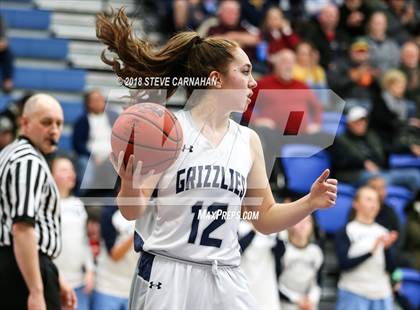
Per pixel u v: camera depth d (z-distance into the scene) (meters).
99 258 7.18
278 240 7.29
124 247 7.05
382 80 12.27
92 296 7.19
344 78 12.02
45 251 4.83
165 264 3.67
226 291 3.67
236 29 11.70
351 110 10.49
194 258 3.64
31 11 13.45
